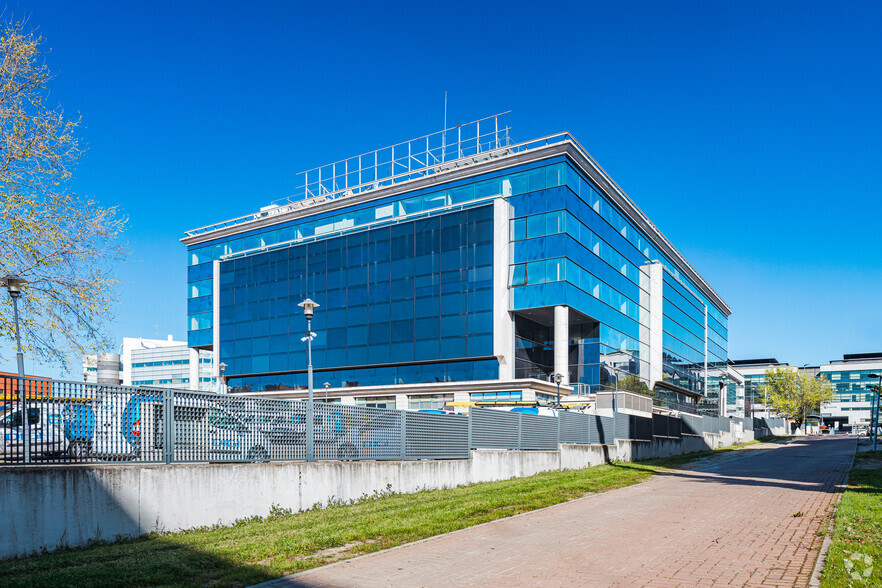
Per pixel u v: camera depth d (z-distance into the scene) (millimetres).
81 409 9180
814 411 91750
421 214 45500
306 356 47875
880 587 6582
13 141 14828
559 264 39500
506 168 42469
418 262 43781
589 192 43625
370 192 47375
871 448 40094
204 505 10625
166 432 10336
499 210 41156
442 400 41688
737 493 16375
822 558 8180
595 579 7332
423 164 48688
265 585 7027
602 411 35219
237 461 11523
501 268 40656
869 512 11906
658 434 34750
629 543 9484
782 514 12422
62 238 15164
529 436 21781
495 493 15461
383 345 44281
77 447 9055
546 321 43781
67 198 15469
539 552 8805
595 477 20359
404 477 15508
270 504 11859
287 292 49719
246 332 51531
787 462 29000
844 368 129625
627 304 48625
